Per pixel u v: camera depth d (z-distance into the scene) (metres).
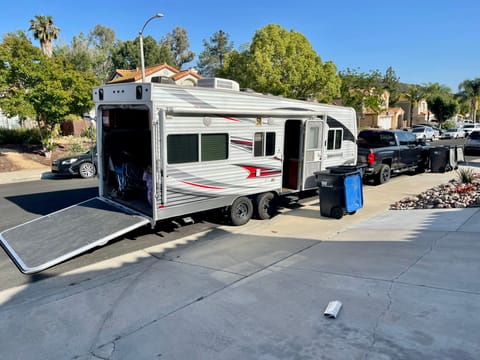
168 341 3.48
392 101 55.72
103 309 4.22
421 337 3.19
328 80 26.98
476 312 3.51
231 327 3.66
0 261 5.82
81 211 7.27
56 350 3.44
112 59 57.53
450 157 14.48
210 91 6.75
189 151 6.57
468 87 56.44
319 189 8.23
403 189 11.30
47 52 33.72
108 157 7.77
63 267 5.61
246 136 7.47
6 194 10.97
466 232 6.07
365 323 3.51
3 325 3.93
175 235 7.12
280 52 25.55
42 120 17.80
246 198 7.73
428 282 4.27
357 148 11.92
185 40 76.44
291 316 3.78
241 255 5.89
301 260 5.50
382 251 5.59
